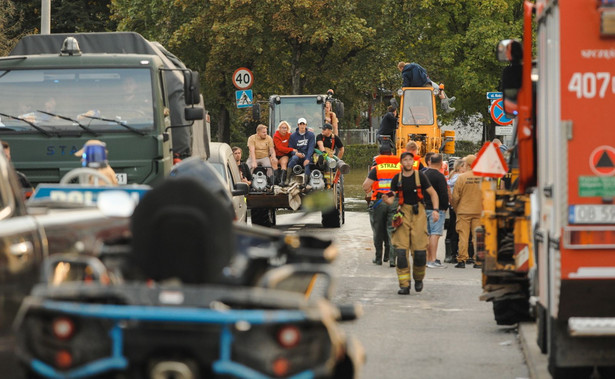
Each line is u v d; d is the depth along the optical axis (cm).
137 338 1498
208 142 5528
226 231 1650
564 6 2102
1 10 11362
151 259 1633
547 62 2281
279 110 8069
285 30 13925
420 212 4191
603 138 2102
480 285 4519
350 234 6788
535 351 2717
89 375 1496
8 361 1700
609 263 2112
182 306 1512
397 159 5097
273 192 6894
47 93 4250
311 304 1533
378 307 3819
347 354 1602
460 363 2733
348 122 19638
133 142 4200
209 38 14200
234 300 1520
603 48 2102
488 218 3241
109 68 4253
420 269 4209
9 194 1870
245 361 1493
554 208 2178
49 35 4947
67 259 1642
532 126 2514
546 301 2350
